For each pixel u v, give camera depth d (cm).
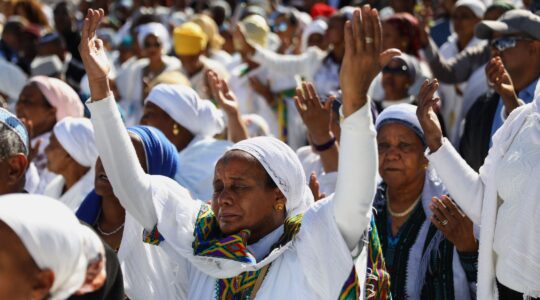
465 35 745
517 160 320
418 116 347
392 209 388
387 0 1081
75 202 434
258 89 757
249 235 291
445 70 616
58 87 543
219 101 476
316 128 434
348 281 272
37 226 208
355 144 266
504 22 452
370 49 262
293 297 280
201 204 322
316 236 278
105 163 305
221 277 290
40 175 512
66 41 952
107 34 1151
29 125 476
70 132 439
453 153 344
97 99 301
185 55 764
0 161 300
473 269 354
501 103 461
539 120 319
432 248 370
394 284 372
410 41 639
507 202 322
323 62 742
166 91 473
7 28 869
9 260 206
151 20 991
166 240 307
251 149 295
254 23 841
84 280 220
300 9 1324
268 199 295
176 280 319
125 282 325
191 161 453
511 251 318
